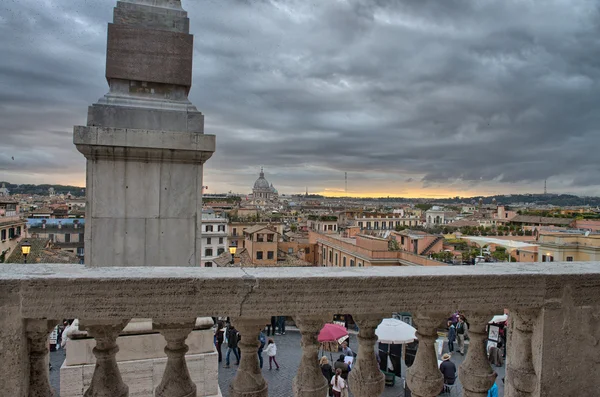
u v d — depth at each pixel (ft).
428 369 8.70
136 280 7.43
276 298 7.86
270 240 178.81
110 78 17.61
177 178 17.75
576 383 9.18
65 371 16.72
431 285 8.38
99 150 16.74
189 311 7.63
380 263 134.21
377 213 388.57
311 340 8.23
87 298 7.34
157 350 18.02
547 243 129.08
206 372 18.98
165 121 17.66
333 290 8.02
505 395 9.73
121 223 17.17
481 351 8.95
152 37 17.89
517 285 8.76
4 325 7.20
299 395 8.15
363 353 8.53
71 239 230.48
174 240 17.78
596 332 9.24
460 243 186.09
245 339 8.15
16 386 7.23
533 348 9.25
